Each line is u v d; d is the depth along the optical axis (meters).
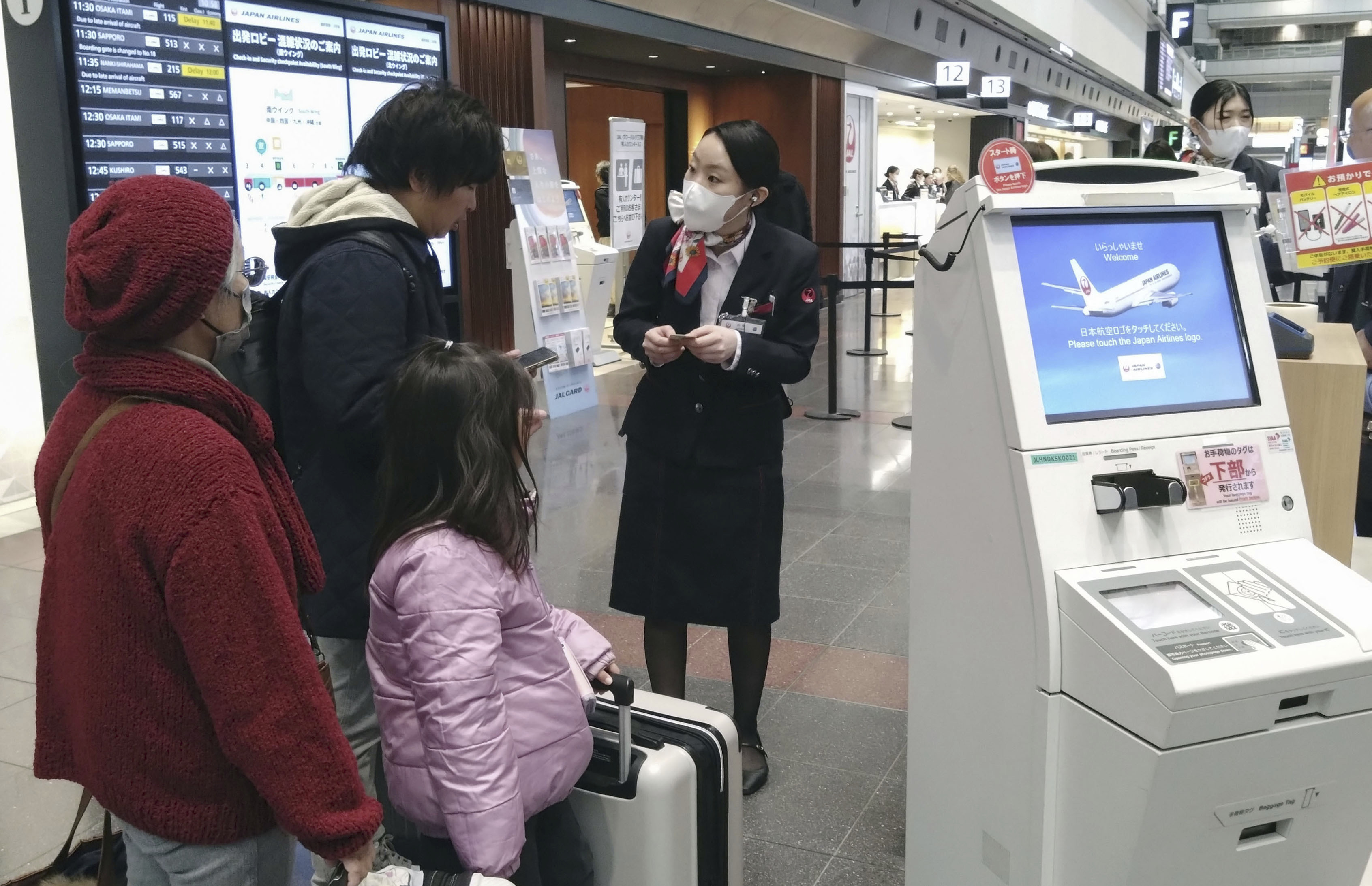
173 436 1.09
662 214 14.93
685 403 2.48
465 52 7.54
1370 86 5.14
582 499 5.18
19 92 3.98
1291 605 1.56
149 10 4.29
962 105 19.30
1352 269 3.17
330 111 5.28
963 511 1.76
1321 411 2.31
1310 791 1.57
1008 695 1.68
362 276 1.68
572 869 1.61
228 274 1.19
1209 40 37.91
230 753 1.12
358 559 1.77
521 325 7.21
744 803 2.54
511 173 6.97
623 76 12.26
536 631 1.52
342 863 1.19
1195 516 1.68
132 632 1.10
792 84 13.85
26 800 2.54
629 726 1.64
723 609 2.51
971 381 1.71
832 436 6.61
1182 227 1.79
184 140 4.50
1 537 4.54
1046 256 1.68
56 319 4.07
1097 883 1.59
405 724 1.48
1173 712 1.40
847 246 8.63
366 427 1.67
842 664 3.33
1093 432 1.63
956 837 1.87
